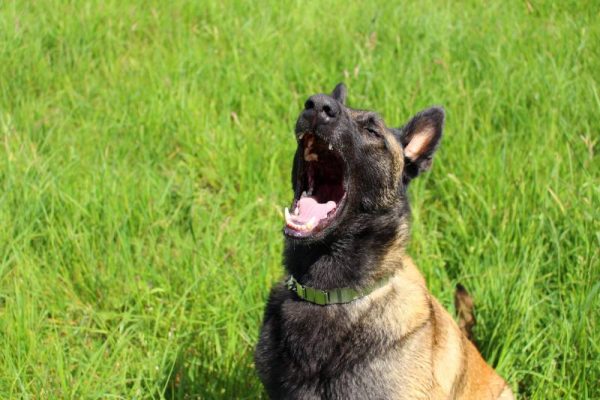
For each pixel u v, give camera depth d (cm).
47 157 230
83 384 175
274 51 289
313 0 335
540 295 199
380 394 160
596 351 182
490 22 312
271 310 170
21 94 259
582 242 202
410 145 177
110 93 262
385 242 168
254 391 184
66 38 295
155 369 181
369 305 164
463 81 266
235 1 334
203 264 201
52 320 190
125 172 225
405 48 291
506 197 217
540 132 238
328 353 163
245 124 252
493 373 182
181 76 270
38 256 204
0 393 172
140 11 324
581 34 292
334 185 178
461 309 189
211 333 191
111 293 198
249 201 223
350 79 264
